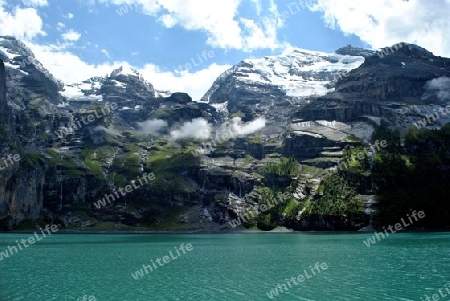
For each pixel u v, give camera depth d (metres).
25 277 89.62
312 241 199.62
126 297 68.94
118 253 145.62
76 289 75.75
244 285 78.56
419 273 88.38
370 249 143.88
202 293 71.69
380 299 65.06
